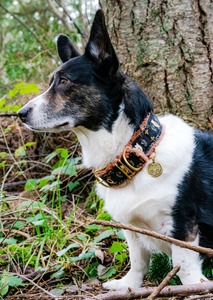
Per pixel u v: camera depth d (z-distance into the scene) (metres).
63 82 1.11
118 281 1.15
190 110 1.39
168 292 0.96
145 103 1.10
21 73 2.55
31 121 1.11
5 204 1.48
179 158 1.07
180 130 1.12
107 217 1.33
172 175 1.06
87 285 1.13
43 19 3.41
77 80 1.10
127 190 1.09
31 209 1.36
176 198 1.05
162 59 1.40
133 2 1.42
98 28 1.08
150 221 1.08
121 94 1.09
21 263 1.19
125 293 0.98
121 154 1.07
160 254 1.20
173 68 1.39
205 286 0.96
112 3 1.45
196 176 1.08
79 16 2.82
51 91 1.12
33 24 3.36
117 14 1.45
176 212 1.06
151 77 1.41
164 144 1.08
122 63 1.45
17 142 1.69
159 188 1.06
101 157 1.11
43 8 3.40
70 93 1.10
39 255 1.15
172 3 1.38
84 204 1.48
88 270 1.18
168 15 1.39
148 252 1.16
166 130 1.10
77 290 1.11
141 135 1.07
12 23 3.68
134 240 1.14
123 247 1.17
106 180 1.09
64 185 1.54
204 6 1.37
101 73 1.09
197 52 1.37
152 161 1.07
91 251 1.17
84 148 1.14
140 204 1.07
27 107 1.12
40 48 2.75
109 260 1.21
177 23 1.38
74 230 1.32
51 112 1.11
